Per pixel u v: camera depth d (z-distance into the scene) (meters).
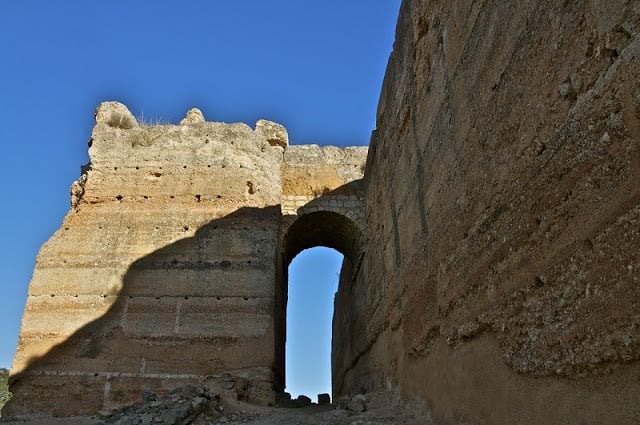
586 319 3.70
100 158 16.80
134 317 14.82
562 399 4.04
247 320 14.98
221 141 17.23
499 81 5.49
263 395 14.20
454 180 7.06
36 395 13.88
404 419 8.97
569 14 4.07
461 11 6.89
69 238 15.73
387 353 12.33
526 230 4.73
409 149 10.13
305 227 19.34
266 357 14.65
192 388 12.32
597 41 3.69
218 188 16.61
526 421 4.62
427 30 8.95
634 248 3.18
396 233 11.43
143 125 17.58
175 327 14.78
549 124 4.37
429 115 8.54
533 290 4.57
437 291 7.75
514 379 4.92
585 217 3.76
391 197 12.14
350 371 20.55
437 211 7.91
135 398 13.95
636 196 3.19
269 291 15.39
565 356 3.96
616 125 3.41
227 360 14.52
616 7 3.45
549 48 4.39
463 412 6.40
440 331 7.51
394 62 11.75
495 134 5.55
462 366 6.49
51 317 14.73
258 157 17.38
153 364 14.34
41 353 14.31
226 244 15.87
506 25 5.33
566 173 4.05
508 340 5.05
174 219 16.09
